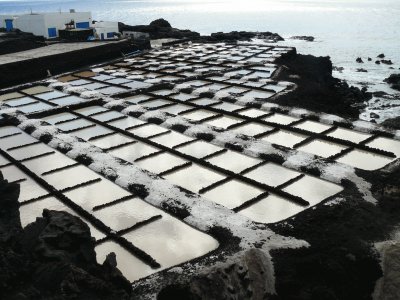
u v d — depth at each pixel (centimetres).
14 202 1006
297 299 1020
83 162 1609
